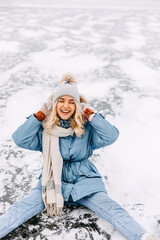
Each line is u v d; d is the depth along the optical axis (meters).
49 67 4.97
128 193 2.12
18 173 2.36
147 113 3.36
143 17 10.32
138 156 2.59
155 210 1.95
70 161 1.94
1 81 4.38
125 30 8.00
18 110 3.42
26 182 2.25
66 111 1.82
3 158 2.55
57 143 1.87
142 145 2.75
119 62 5.23
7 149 2.69
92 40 6.85
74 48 6.12
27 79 4.41
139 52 5.86
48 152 1.87
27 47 6.14
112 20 9.61
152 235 1.50
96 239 1.68
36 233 1.73
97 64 5.13
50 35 7.27
